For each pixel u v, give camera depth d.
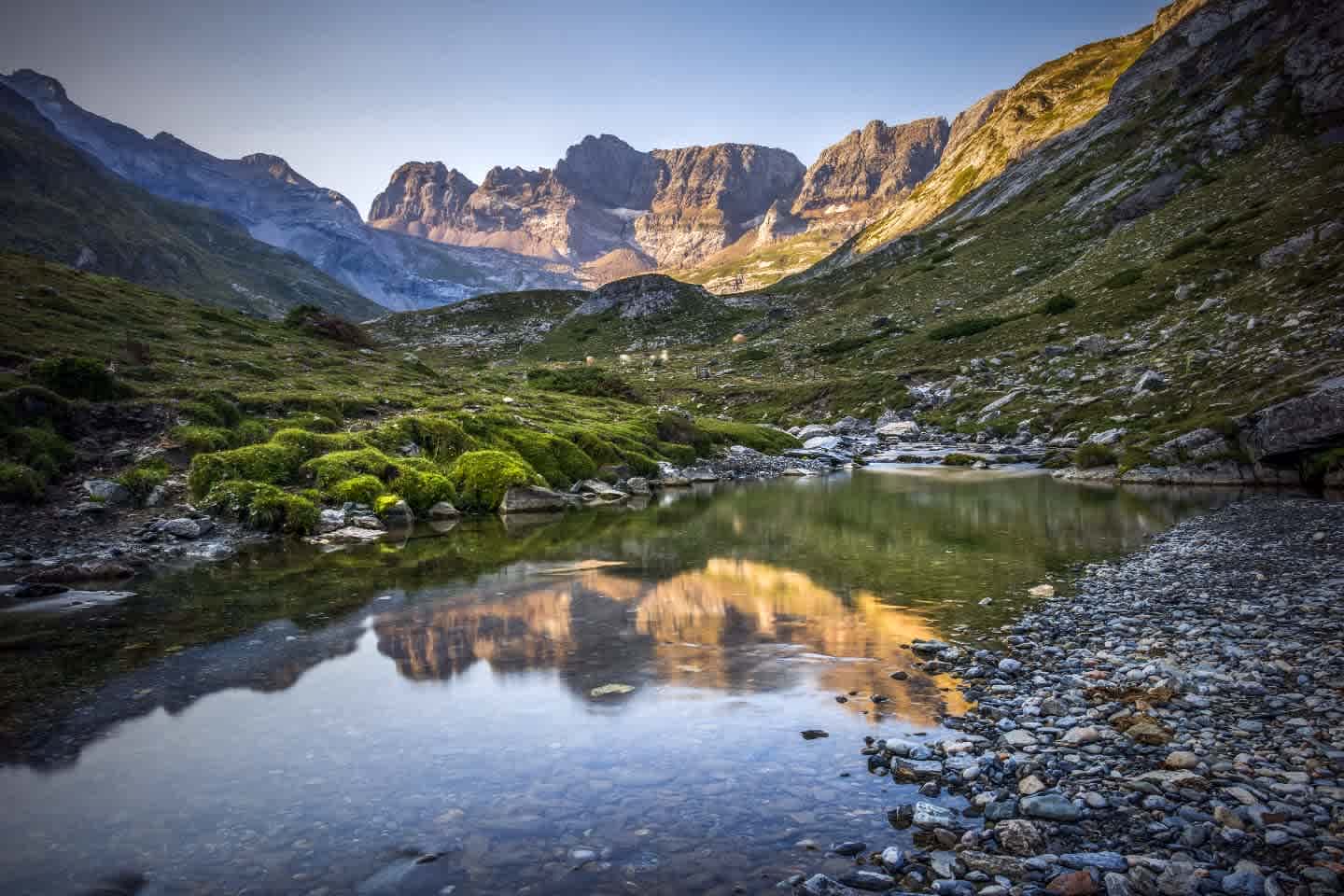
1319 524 20.31
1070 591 15.05
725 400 87.50
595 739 8.30
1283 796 6.30
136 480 24.17
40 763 7.78
